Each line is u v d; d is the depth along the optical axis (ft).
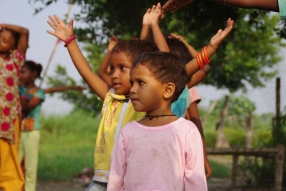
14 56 22.20
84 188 32.50
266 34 42.93
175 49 14.10
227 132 67.56
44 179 35.55
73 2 21.79
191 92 15.03
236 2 12.81
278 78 31.37
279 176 27.91
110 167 10.86
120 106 12.24
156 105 10.71
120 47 12.07
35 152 25.36
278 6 12.57
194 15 23.61
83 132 66.49
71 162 42.80
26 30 22.50
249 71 55.26
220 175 40.70
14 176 21.89
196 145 10.47
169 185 10.23
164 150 10.36
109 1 22.16
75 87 30.83
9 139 21.65
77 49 13.44
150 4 22.15
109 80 15.81
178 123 10.59
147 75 10.58
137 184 10.34
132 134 10.65
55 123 65.98
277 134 31.17
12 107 21.83
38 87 25.96
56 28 13.52
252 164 31.63
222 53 37.88
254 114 74.08
